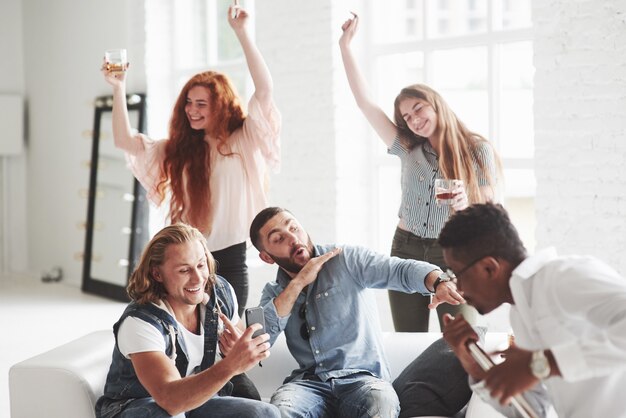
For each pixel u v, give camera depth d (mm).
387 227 5828
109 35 7973
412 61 5504
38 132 9289
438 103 3980
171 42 7566
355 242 5844
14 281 9047
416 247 4070
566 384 2068
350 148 5781
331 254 3326
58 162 8945
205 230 4281
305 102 5867
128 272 7691
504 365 1935
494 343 3281
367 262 3363
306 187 5922
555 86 4359
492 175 4016
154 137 7531
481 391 2146
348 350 3281
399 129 4199
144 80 7512
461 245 2109
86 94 8406
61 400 3004
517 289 2059
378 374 3295
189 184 4289
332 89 5676
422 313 4008
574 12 4258
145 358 2775
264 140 4297
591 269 1974
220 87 4277
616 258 4195
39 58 9172
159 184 4484
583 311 1906
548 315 2000
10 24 9453
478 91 5172
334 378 3232
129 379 2865
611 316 1854
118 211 7895
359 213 5855
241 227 4309
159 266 2898
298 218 5996
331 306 3316
